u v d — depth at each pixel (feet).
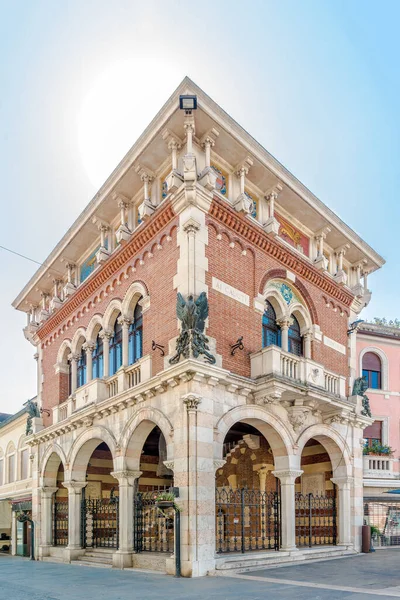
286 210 69.21
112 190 65.51
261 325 59.57
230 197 60.03
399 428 91.09
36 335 89.97
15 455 109.29
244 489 54.80
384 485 79.92
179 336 50.47
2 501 108.88
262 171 62.39
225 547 57.77
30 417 85.71
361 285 79.10
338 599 32.96
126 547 55.16
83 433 66.69
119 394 57.62
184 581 42.06
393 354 94.02
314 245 73.31
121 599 34.88
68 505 71.15
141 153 59.72
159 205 58.23
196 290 51.75
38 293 91.45
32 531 77.71
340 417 65.36
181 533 45.80
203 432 47.91
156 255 58.70
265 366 54.70
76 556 66.28
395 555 61.87
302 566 50.93
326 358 70.23
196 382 48.47
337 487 66.74
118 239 63.98
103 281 69.72
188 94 53.26
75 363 76.33
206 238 54.44
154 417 52.24
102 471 79.97
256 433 69.21
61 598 36.68
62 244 78.54
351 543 64.44
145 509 61.67
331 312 73.51
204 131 56.90
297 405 58.13
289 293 66.90
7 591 41.34
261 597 33.88
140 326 61.98
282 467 57.31
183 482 46.65
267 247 62.54
